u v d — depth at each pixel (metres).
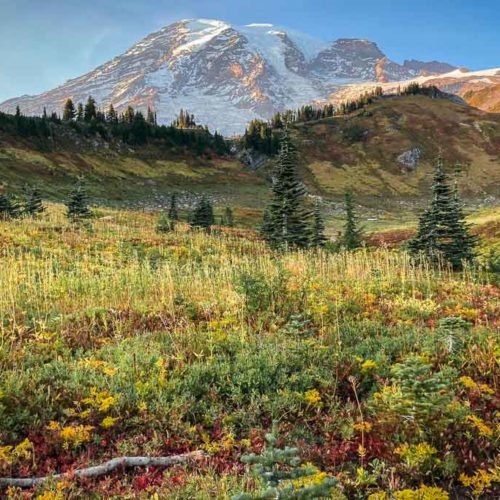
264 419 6.28
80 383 6.84
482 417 6.22
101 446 5.67
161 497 4.67
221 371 7.17
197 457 5.41
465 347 8.32
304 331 9.11
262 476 3.91
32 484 4.87
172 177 120.50
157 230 31.81
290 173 29.39
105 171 109.44
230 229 40.69
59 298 12.57
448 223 24.42
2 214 30.61
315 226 30.28
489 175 142.38
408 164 147.50
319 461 5.45
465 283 16.83
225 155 147.12
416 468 5.12
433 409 5.46
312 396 6.50
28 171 91.25
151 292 13.18
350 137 164.00
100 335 9.56
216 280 14.64
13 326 9.42
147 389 6.56
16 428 5.81
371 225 82.62
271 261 19.11
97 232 28.06
